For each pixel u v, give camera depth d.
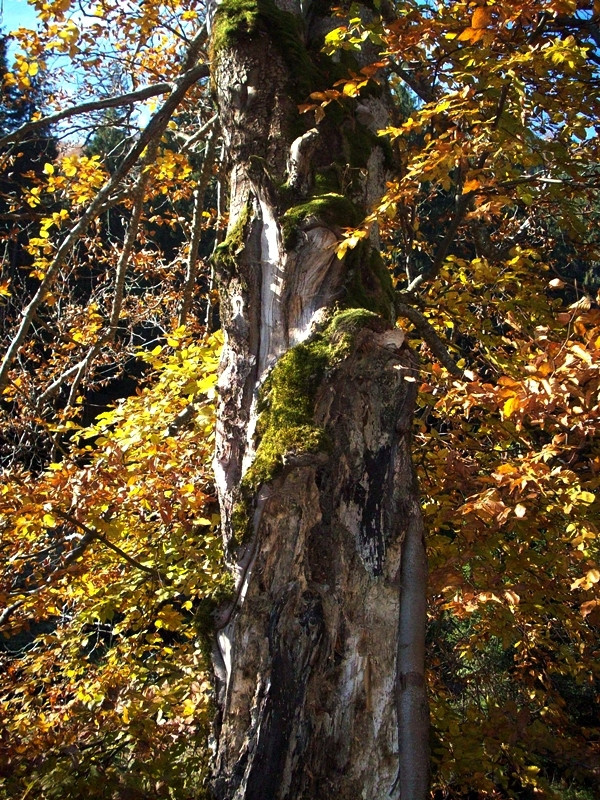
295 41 3.07
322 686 2.63
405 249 5.21
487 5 2.76
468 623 5.79
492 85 3.01
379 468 2.73
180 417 3.87
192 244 5.41
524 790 4.66
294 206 2.85
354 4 3.27
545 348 2.73
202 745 3.71
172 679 4.02
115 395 11.72
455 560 2.94
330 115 3.07
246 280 2.91
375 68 2.83
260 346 2.89
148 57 6.52
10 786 3.58
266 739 2.59
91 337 6.44
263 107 3.01
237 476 2.90
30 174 5.91
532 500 2.98
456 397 2.99
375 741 2.60
